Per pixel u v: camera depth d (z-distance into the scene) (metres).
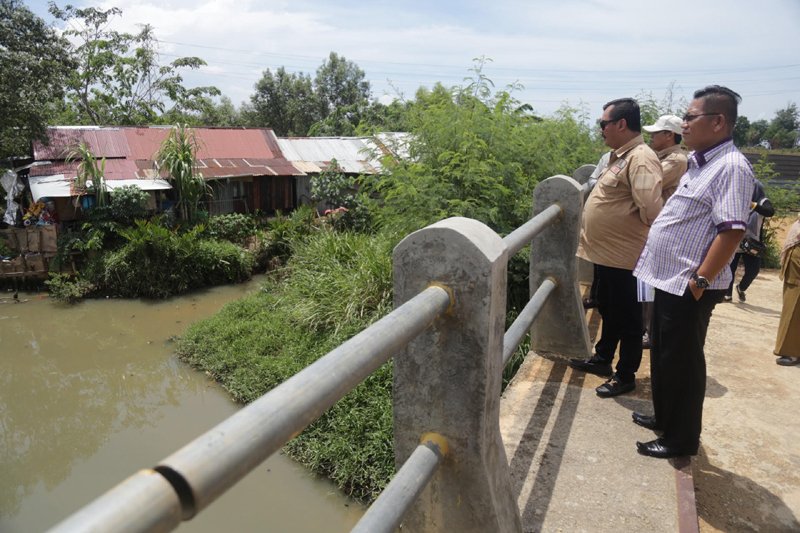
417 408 1.55
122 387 8.29
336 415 5.91
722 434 2.86
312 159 17.42
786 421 2.99
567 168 7.02
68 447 6.86
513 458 2.41
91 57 25.06
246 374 7.61
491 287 1.39
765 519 2.23
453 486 1.55
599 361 3.23
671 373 2.32
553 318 3.32
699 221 2.19
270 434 0.76
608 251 2.99
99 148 14.91
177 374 8.39
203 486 0.64
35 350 9.68
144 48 26.53
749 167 2.11
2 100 13.34
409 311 1.23
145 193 13.28
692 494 2.16
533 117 7.32
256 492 5.48
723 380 3.52
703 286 2.15
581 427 2.66
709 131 2.18
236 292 12.66
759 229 5.64
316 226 14.37
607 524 2.00
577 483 2.24
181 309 11.53
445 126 6.36
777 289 6.64
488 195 5.81
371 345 1.05
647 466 2.35
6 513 5.61
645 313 3.84
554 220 3.08
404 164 6.71
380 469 5.23
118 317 11.12
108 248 12.79
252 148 16.97
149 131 16.05
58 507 5.72
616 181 2.95
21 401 8.05
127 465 6.44
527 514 2.05
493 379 1.51
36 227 12.38
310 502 5.33
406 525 1.67
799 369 3.69
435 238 1.43
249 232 14.80
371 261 7.77
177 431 6.98
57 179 13.45
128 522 0.56
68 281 12.41
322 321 8.02
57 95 15.68
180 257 12.44
